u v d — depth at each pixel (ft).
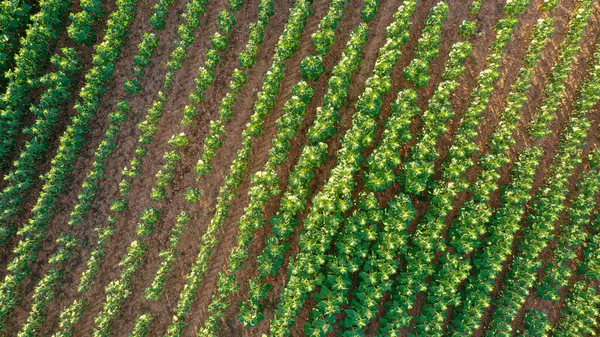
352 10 66.03
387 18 65.87
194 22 62.34
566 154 61.26
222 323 62.03
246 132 59.82
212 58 61.67
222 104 60.75
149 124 64.03
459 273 56.24
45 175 62.75
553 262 62.59
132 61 66.49
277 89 61.41
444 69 64.90
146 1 67.05
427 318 57.47
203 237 59.26
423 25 65.62
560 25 65.67
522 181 59.88
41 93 65.00
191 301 59.82
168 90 64.95
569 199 63.82
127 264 60.95
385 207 63.05
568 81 65.51
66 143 60.03
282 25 66.39
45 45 62.08
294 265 56.44
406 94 57.52
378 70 59.11
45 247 62.90
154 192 60.95
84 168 64.39
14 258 61.41
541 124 60.64
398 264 59.77
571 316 60.03
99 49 59.93
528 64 62.54
